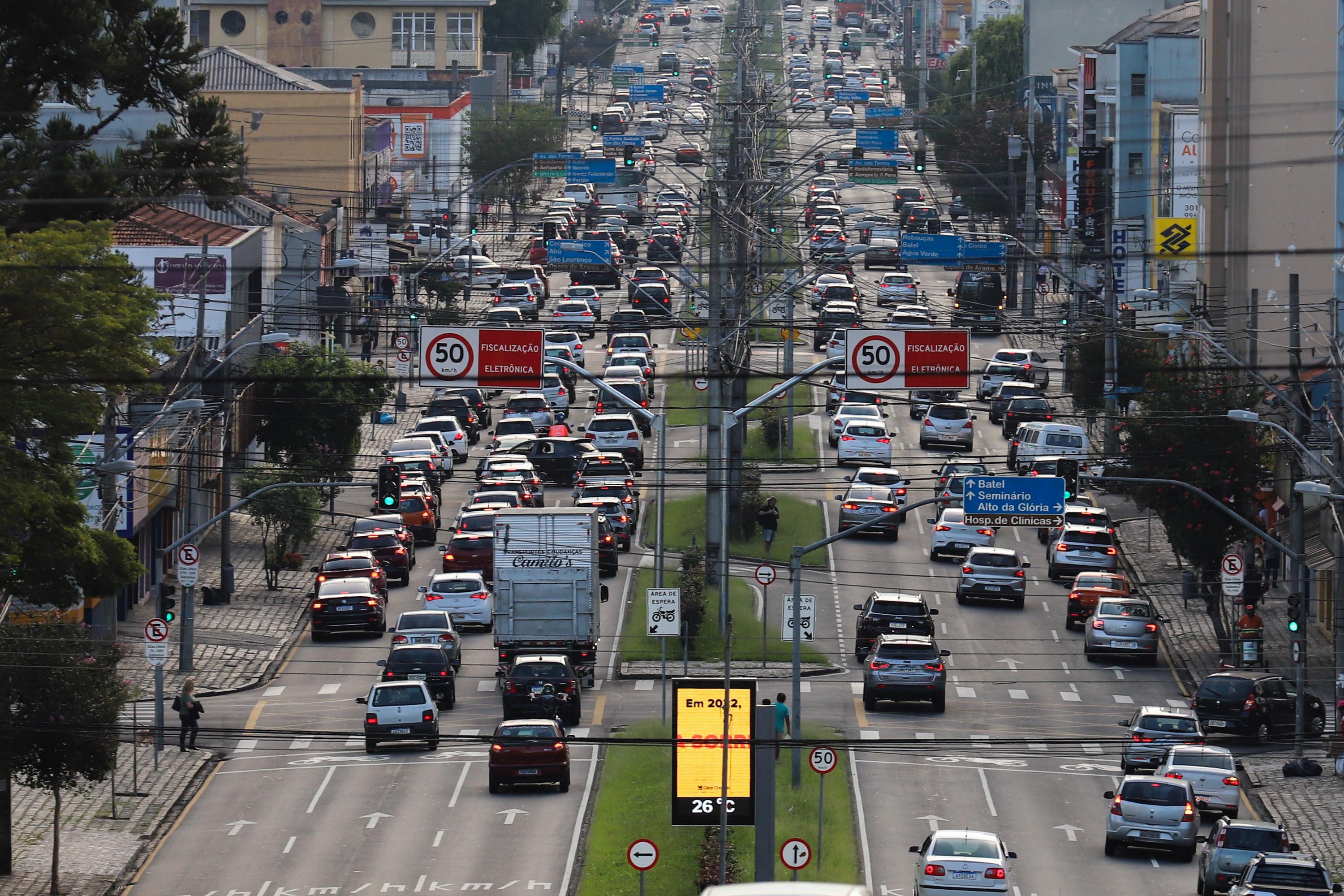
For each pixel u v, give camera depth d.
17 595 139.12
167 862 151.88
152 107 163.62
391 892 141.75
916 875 137.00
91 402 134.88
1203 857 142.38
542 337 140.62
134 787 170.38
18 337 132.12
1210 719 191.00
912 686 192.00
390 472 189.50
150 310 138.62
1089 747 186.88
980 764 180.00
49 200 149.50
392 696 180.50
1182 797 151.75
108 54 153.62
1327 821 166.50
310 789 171.25
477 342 141.00
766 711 134.62
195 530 196.62
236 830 159.75
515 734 167.50
